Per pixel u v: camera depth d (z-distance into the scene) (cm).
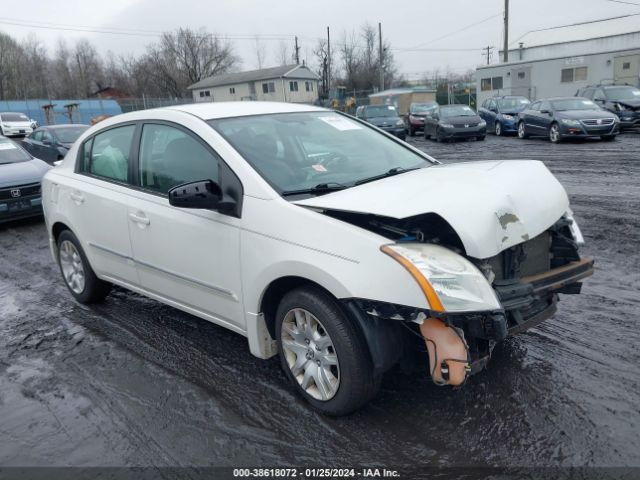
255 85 6384
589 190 938
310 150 387
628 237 638
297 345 331
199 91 6869
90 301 519
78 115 4772
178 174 385
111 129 457
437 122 2133
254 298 337
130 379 379
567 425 300
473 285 273
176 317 481
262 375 373
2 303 549
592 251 595
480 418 312
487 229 280
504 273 311
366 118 2364
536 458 278
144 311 500
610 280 505
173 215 381
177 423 325
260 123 395
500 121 2198
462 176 331
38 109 4972
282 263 312
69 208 486
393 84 7250
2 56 7294
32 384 381
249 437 309
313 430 312
